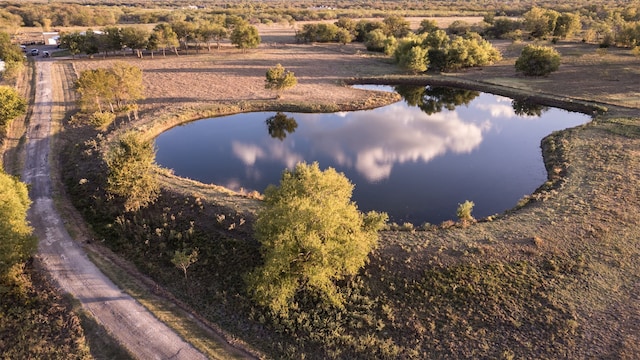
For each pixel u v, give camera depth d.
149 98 80.81
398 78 96.75
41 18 195.12
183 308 31.03
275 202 33.03
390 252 34.62
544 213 40.59
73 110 73.56
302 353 27.61
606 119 65.25
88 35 120.31
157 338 27.95
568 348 26.81
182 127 70.50
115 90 69.31
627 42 115.94
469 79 95.50
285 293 29.39
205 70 104.69
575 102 75.44
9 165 52.62
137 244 37.66
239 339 28.45
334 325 29.27
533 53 92.38
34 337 28.38
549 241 35.72
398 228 39.62
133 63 113.12
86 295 31.69
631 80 85.88
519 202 44.47
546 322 28.48
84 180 46.94
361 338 28.34
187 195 43.03
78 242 38.03
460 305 30.19
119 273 34.31
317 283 29.55
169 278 33.91
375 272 32.88
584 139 58.75
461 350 27.39
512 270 32.44
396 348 27.58
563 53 113.44
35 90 85.12
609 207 40.78
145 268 35.06
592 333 27.58
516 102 82.75
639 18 152.88
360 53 128.88
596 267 32.75
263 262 34.12
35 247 33.28
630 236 36.31
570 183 46.72
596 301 29.81
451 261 33.34
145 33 122.50
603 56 106.31
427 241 35.97
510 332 28.20
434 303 30.45
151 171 48.66
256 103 78.31
